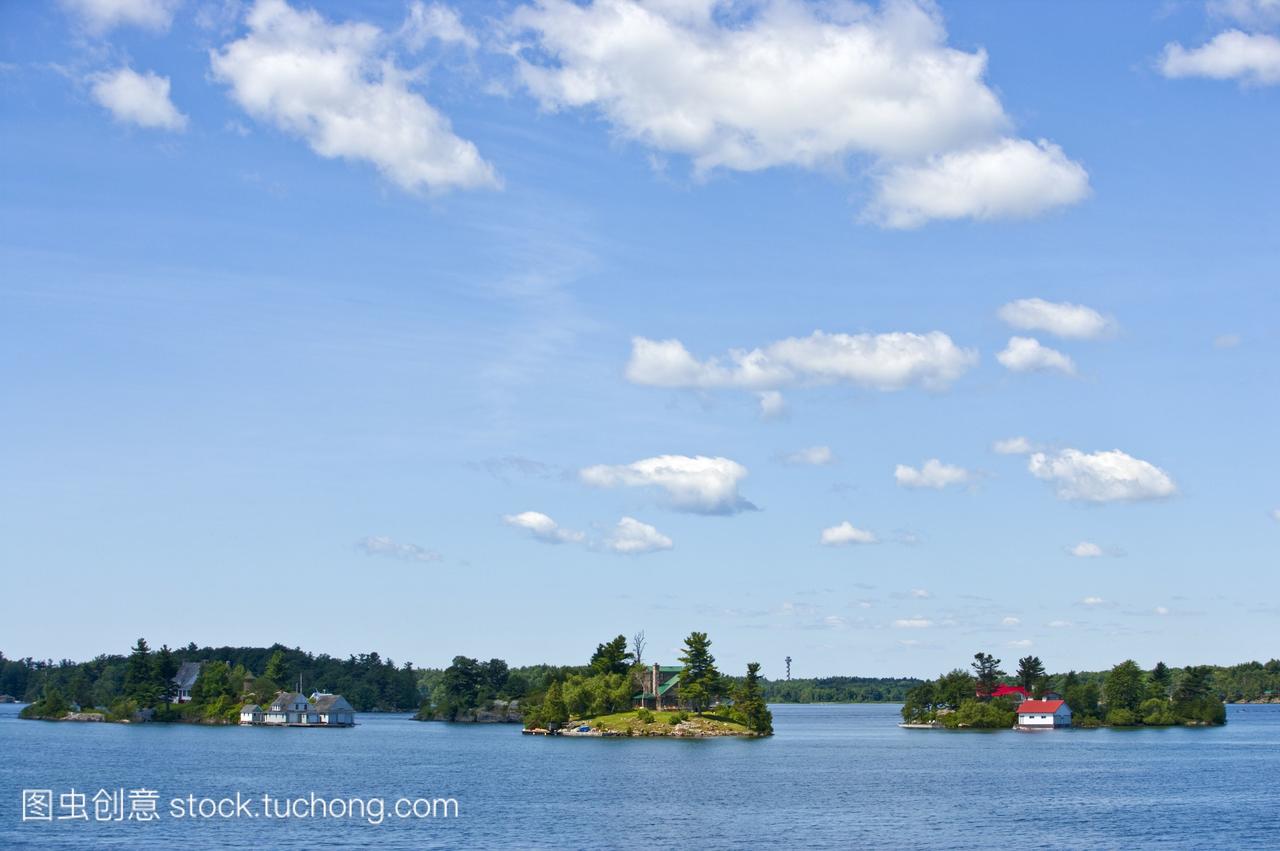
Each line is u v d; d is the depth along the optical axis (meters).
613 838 129.62
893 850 123.06
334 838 128.25
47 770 198.62
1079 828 138.25
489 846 124.19
